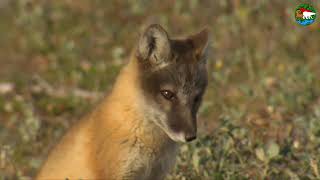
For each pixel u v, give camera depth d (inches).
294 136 487.8
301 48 698.8
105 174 362.6
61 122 586.9
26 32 807.7
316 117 487.5
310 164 430.0
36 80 662.5
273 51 689.6
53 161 374.9
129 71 366.0
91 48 751.1
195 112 368.2
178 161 446.6
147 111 361.1
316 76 631.8
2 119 604.4
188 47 372.5
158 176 383.2
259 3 751.1
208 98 597.6
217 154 441.4
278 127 509.0
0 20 852.0
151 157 370.6
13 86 650.8
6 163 485.1
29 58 747.4
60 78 668.7
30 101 615.8
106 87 638.5
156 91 361.7
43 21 817.5
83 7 850.1
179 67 362.6
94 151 361.4
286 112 548.1
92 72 673.0
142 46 363.9
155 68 363.3
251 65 644.7
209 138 453.7
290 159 454.3
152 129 365.4
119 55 692.1
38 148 520.7
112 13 829.2
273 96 568.7
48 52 758.5
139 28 779.4
